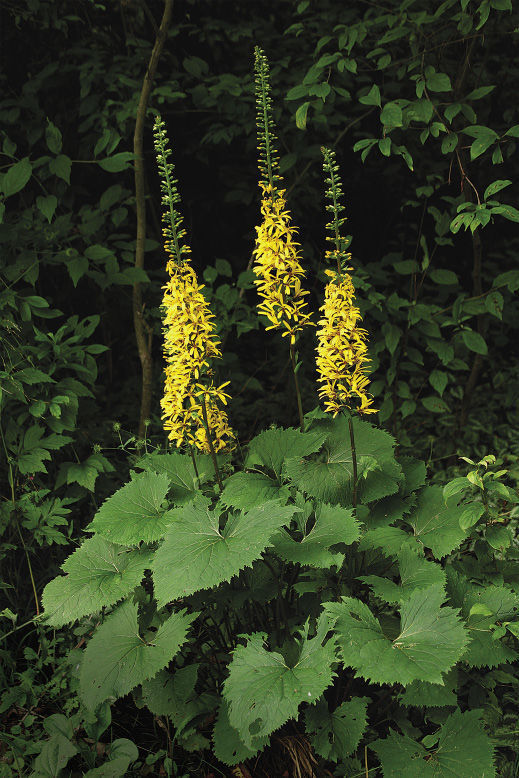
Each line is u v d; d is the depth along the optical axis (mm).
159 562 2455
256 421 4738
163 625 2592
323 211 5254
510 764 2695
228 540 2439
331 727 2484
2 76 4359
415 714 2912
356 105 4832
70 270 3668
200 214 5391
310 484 2842
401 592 2543
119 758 2561
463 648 2209
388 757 2400
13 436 3574
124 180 4965
